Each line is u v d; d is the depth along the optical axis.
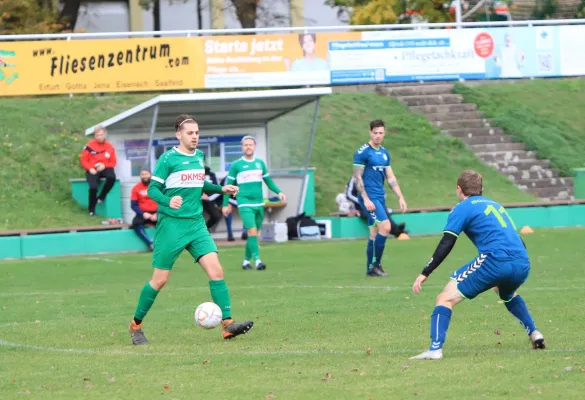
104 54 48.62
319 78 50.91
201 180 18.14
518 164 53.03
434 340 15.33
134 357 16.45
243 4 64.38
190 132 17.95
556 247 37.31
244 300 24.47
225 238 43.59
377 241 29.47
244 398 12.81
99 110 51.97
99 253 40.16
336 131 53.59
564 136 55.88
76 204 44.62
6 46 47.78
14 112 50.56
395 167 51.09
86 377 14.66
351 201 43.94
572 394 12.48
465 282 15.24
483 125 55.72
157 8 66.00
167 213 17.94
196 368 15.21
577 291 24.48
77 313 22.97
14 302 25.55
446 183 50.34
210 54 49.66
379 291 25.64
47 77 48.06
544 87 61.03
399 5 62.62
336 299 24.11
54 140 48.88
